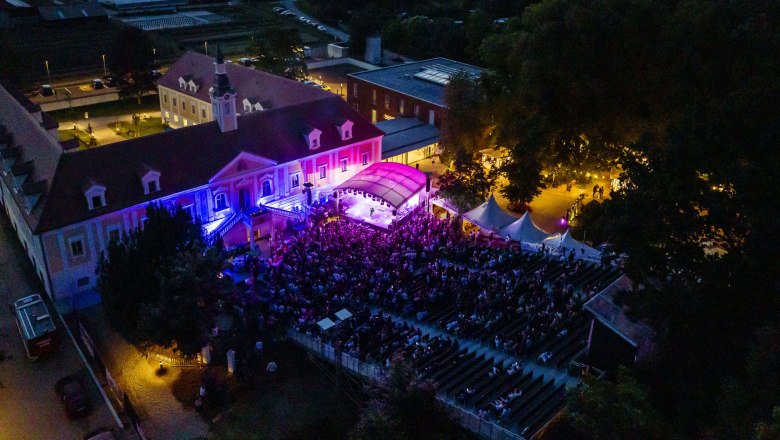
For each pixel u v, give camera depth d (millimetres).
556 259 55531
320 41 154625
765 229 33906
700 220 37875
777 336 27578
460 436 36094
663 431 28312
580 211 65812
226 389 42500
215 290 43625
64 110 102125
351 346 42688
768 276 35594
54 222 50125
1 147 62469
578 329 46156
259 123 63625
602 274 53625
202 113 86438
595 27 62438
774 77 43781
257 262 54594
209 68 87062
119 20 155750
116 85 110562
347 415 40000
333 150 67188
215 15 173625
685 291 36406
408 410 33469
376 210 64875
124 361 45844
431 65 101125
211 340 45031
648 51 62969
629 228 40062
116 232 53938
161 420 40281
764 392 25781
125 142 55562
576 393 29219
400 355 36812
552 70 64500
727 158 38531
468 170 65062
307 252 55094
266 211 62062
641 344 39094
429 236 59031
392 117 91000
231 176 59469
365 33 135750
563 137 68188
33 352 45250
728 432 26469
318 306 47531
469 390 38188
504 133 68062
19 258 59531
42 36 133750
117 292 45375
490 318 46094
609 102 66000
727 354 34656
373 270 52000
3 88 73250
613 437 27219
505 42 72250
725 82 57688
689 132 39906
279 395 42062
